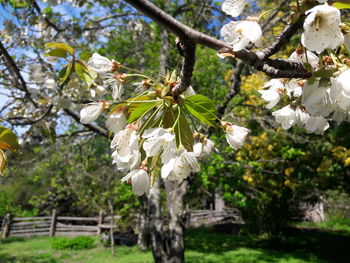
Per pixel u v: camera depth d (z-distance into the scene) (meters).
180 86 1.10
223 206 18.78
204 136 1.31
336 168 7.90
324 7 0.92
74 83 2.80
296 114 1.37
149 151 1.08
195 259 9.27
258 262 8.71
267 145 7.05
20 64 3.81
